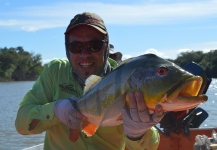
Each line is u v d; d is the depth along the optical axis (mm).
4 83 52781
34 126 1962
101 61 2037
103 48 2031
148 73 1510
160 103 1477
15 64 58062
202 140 2629
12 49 59562
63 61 2152
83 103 1783
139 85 1522
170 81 1462
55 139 2031
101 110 1695
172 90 1453
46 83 2111
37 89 2096
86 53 1992
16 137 9727
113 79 1636
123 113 1546
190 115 3250
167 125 3227
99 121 1732
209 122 7715
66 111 1811
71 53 2020
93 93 1733
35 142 9070
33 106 1999
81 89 2072
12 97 27125
